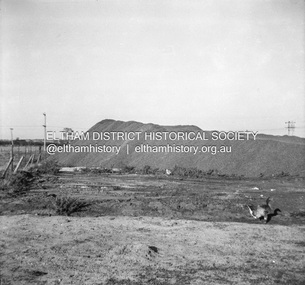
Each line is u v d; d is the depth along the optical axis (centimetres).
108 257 996
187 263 963
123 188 2227
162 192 2017
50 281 833
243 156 3409
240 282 845
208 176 2962
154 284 826
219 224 1386
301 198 1773
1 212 1534
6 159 5038
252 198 1769
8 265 928
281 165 3175
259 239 1190
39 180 2620
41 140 9375
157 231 1272
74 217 1477
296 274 897
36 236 1186
